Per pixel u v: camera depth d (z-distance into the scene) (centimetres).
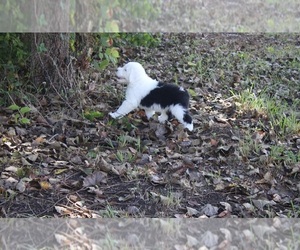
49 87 803
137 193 579
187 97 745
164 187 596
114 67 952
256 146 701
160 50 1125
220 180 616
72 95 794
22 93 782
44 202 548
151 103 743
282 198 593
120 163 636
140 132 724
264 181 621
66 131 716
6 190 555
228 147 690
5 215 518
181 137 717
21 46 817
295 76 1055
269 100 881
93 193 570
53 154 648
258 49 1211
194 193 590
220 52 1141
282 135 755
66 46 799
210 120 784
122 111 748
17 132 694
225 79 988
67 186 579
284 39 1323
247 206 562
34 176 591
